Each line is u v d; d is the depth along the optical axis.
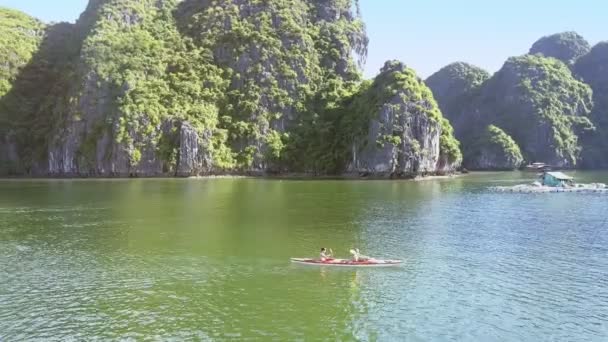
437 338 35.44
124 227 71.19
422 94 188.38
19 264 52.03
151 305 40.94
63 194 115.44
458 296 43.09
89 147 193.12
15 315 38.81
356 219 78.31
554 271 50.00
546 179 132.50
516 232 68.81
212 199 104.94
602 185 131.00
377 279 47.47
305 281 46.88
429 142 183.25
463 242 62.47
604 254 56.62
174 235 65.75
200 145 190.62
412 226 72.81
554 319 38.53
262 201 101.31
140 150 187.88
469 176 194.25
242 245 60.12
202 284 45.91
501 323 37.81
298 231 68.56
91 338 35.16
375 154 178.88
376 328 36.91
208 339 35.06
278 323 37.69
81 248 58.72
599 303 41.59
